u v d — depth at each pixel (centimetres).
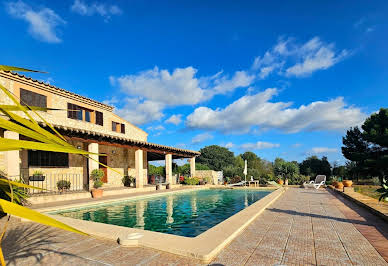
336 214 671
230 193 1513
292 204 870
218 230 462
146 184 1781
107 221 707
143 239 407
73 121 1354
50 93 1232
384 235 461
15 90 1064
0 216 641
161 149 1612
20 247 399
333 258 348
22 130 71
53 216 615
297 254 362
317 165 2942
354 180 2697
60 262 338
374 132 2305
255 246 397
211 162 4138
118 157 1661
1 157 909
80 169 1333
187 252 350
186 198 1241
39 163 1116
